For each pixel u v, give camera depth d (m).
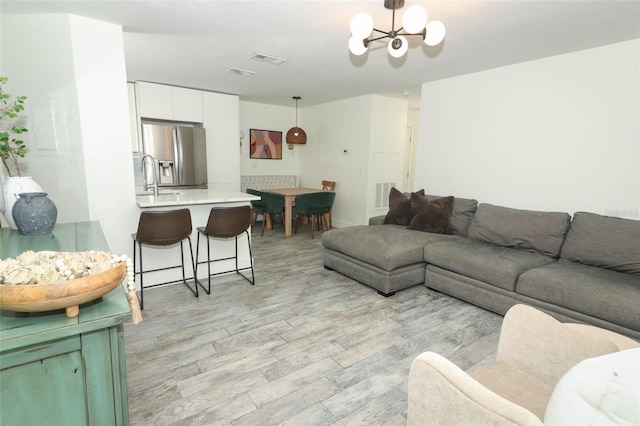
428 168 4.63
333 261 3.82
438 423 0.92
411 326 2.65
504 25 2.60
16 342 0.87
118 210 3.04
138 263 3.22
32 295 0.88
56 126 2.73
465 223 3.79
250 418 1.69
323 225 6.21
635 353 0.77
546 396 1.23
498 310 2.80
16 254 1.54
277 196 5.59
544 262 2.90
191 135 5.21
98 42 2.75
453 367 0.90
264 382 1.97
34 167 2.73
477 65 3.71
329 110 6.52
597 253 2.68
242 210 3.30
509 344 1.41
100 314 1.00
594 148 3.14
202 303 3.01
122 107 2.93
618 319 2.15
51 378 0.96
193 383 1.94
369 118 5.67
